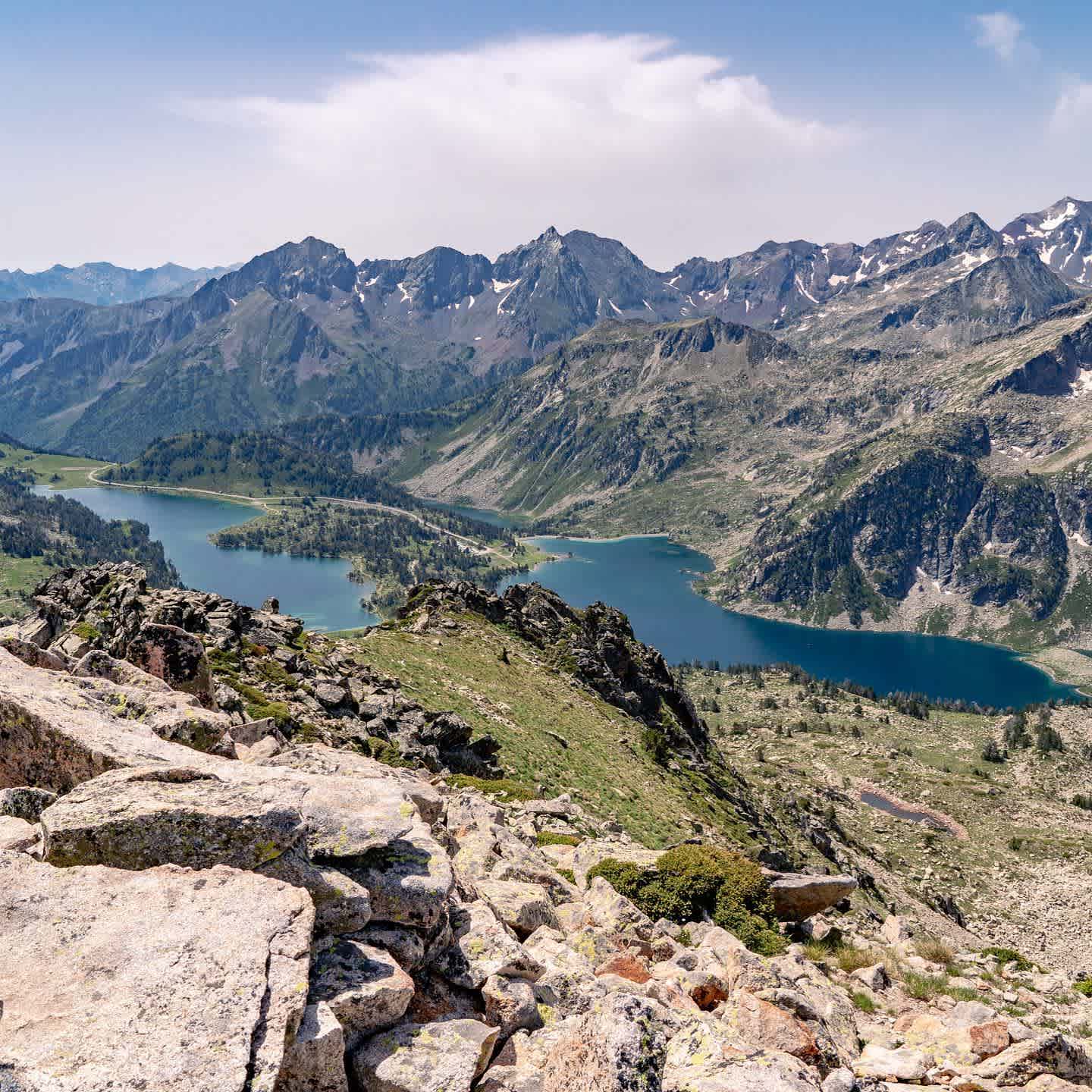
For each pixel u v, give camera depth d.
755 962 18.02
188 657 29.17
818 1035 14.85
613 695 113.19
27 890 9.71
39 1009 8.10
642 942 18.75
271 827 11.28
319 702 52.69
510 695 90.12
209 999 8.48
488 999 11.74
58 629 48.50
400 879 12.05
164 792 11.88
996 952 32.41
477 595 124.00
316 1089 8.97
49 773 14.34
